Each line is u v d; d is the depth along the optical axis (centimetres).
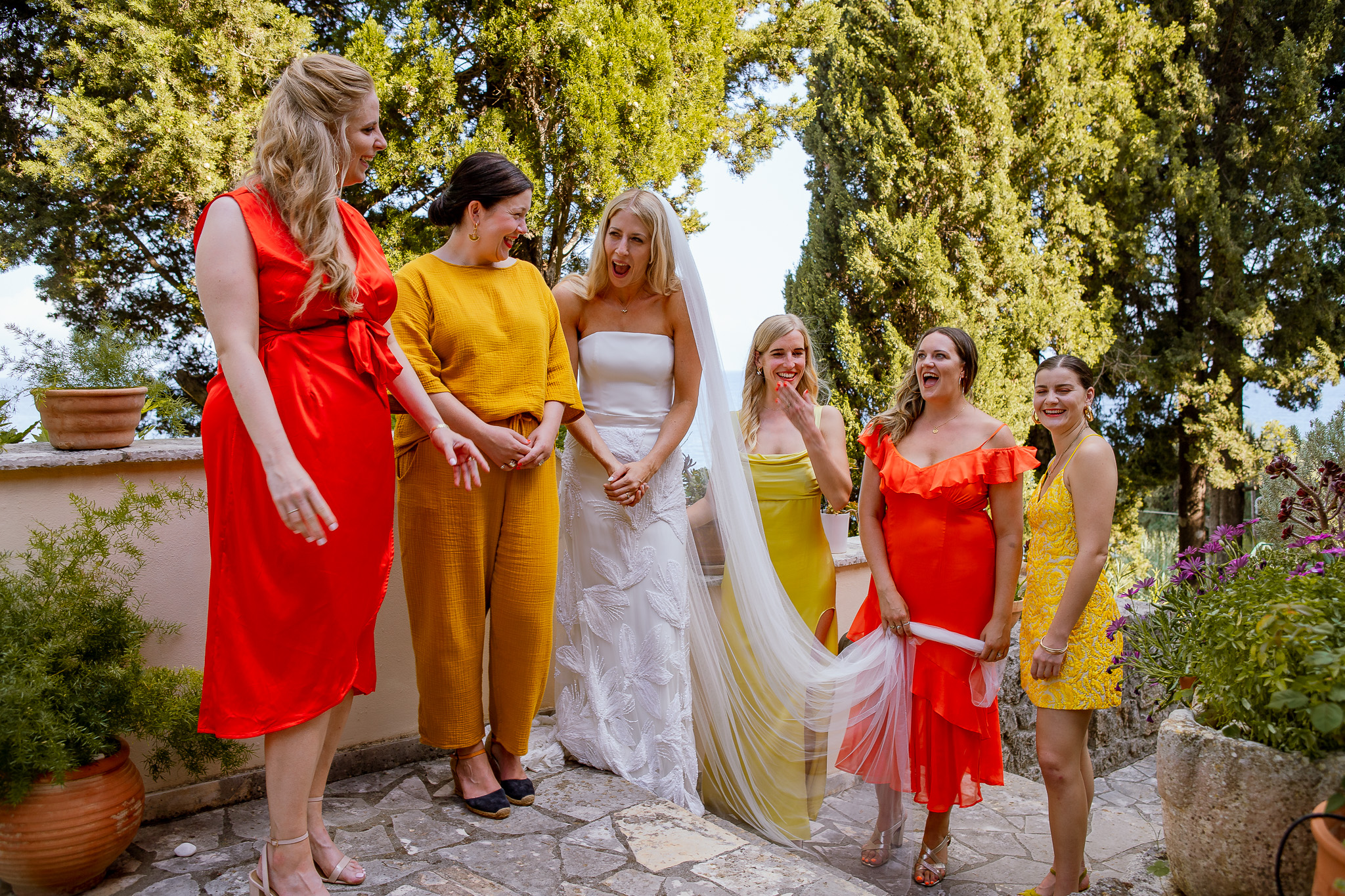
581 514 279
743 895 192
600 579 276
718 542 306
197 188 708
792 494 316
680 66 890
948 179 957
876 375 926
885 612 278
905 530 276
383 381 183
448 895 189
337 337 175
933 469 269
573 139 762
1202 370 1195
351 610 177
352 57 722
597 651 276
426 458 230
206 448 171
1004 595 262
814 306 951
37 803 181
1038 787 382
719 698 295
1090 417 275
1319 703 139
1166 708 221
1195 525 1226
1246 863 154
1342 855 124
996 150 977
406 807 239
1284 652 149
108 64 718
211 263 161
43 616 192
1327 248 1158
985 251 979
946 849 286
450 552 231
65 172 718
